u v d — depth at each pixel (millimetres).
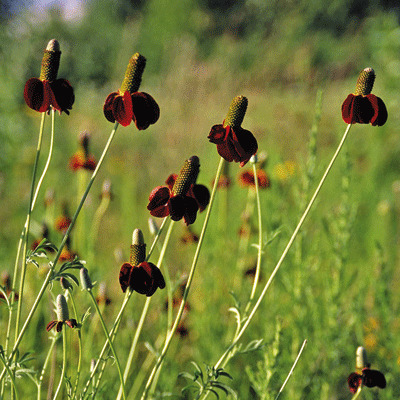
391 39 3527
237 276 1467
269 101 3889
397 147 2846
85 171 1389
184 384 1408
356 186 2352
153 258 1743
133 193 2494
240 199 2027
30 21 2768
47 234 1297
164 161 3234
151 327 1448
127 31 5109
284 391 1333
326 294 1364
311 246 1427
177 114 3816
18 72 2738
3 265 1697
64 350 1121
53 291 1335
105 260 1868
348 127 1126
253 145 1116
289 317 1378
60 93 1104
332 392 1358
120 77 5047
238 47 5355
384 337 1359
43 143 2973
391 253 1868
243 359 1421
